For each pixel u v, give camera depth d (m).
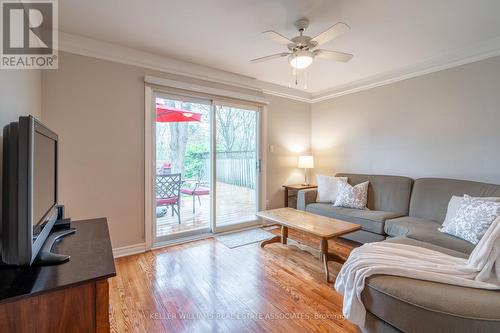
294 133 4.46
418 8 2.03
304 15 2.13
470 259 1.41
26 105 1.85
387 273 1.39
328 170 4.41
